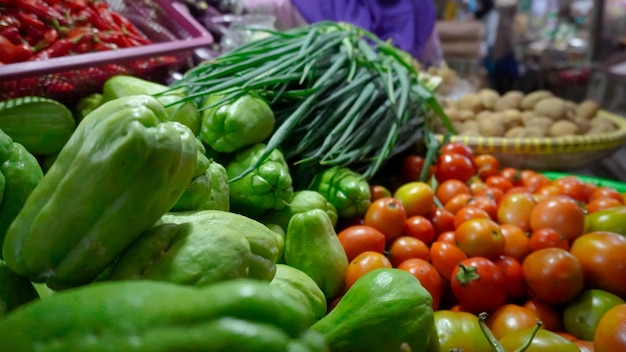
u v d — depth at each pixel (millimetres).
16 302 451
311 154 999
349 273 775
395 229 918
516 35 3182
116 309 297
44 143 797
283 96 1003
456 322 699
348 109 1058
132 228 441
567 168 1589
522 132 1693
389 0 2176
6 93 898
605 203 1018
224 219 556
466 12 3672
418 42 2285
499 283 780
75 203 419
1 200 501
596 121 1813
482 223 848
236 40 1752
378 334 554
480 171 1265
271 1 2047
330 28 1321
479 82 2645
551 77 3271
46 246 429
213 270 449
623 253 800
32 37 1129
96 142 418
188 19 1397
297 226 762
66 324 298
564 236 885
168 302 295
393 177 1240
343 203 958
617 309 662
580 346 706
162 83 1295
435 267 857
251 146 902
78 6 1249
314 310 657
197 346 278
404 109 1127
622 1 3381
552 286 785
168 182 439
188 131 477
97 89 1070
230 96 886
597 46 3299
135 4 1471
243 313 296
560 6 3598
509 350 646
